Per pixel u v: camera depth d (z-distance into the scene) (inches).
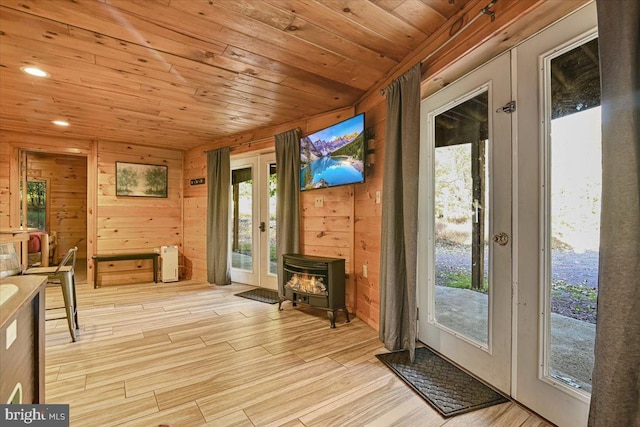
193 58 88.8
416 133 82.0
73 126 155.9
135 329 111.1
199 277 199.5
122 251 191.5
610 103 41.9
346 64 93.7
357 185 122.5
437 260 90.4
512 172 67.1
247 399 68.5
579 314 56.7
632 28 39.6
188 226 207.6
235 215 192.2
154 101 121.3
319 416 62.4
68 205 277.4
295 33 77.5
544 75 60.7
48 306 138.3
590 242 55.1
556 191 59.4
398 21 73.6
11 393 41.2
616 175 41.4
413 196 83.0
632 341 40.4
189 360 87.2
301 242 144.3
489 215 73.0
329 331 108.9
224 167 181.2
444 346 86.7
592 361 54.9
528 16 57.3
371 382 75.0
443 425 59.4
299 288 124.2
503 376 69.1
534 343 62.3
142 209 198.4
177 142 191.6
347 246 127.6
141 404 66.7
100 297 156.0
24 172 174.7
